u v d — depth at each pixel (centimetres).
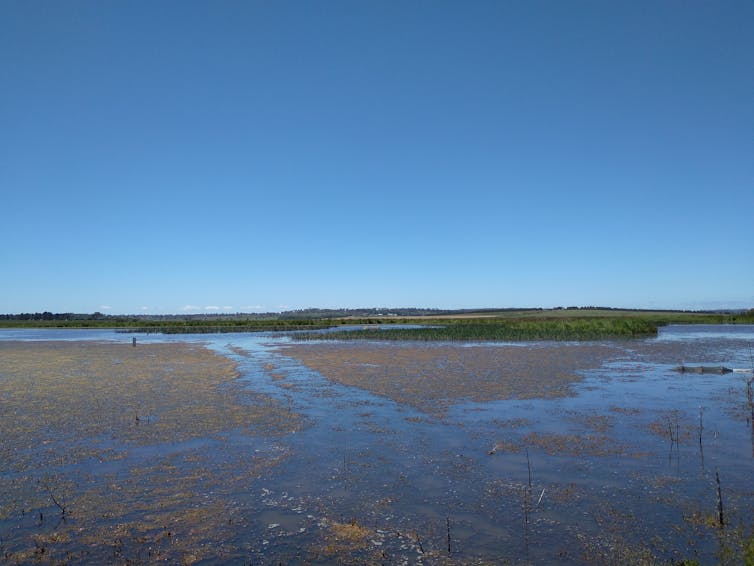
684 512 970
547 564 800
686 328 7638
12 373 2844
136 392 2189
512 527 920
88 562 819
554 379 2461
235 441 1445
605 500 1027
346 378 2556
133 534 907
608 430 1530
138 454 1334
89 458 1303
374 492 1081
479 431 1533
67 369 3005
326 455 1319
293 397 2067
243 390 2231
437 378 2522
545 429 1548
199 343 5322
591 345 4438
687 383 2336
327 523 944
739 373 2620
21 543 879
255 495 1069
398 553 839
